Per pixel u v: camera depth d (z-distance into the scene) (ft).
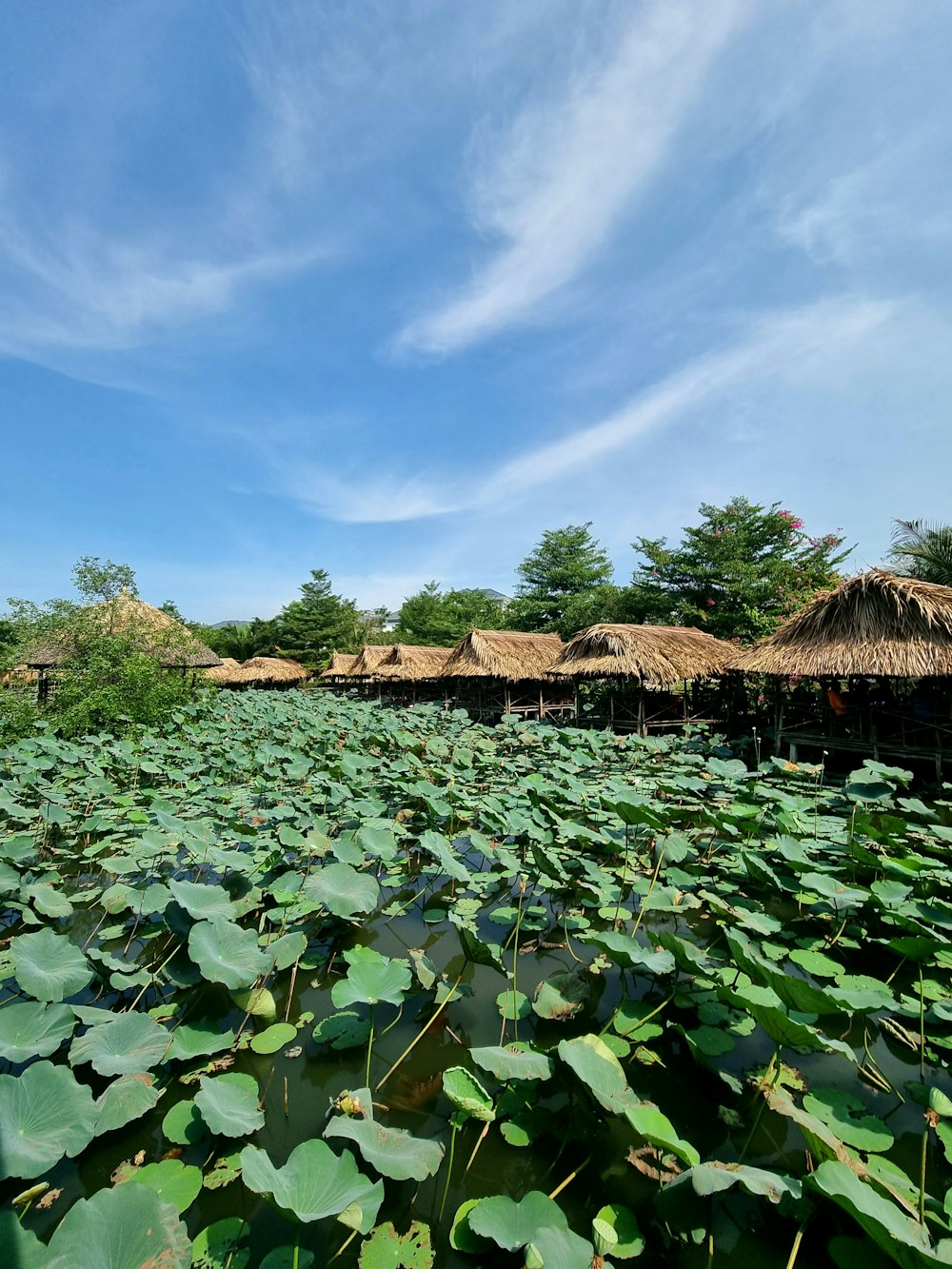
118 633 51.37
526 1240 6.63
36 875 19.51
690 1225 7.45
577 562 101.09
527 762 33.55
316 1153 7.35
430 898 18.69
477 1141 8.99
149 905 14.60
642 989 13.23
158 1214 6.27
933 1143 9.01
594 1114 9.14
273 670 104.68
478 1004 12.73
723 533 64.85
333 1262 7.09
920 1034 11.61
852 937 15.38
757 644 36.60
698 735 41.42
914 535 49.62
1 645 56.03
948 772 29.81
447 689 75.15
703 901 17.43
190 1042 10.37
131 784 32.63
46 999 10.28
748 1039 11.58
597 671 44.68
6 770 31.89
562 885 18.19
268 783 29.66
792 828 19.83
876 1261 6.73
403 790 26.71
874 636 29.58
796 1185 6.95
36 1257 5.41
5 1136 7.18
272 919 16.03
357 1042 11.27
